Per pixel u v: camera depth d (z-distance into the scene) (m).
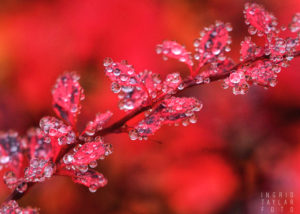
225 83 0.22
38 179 0.22
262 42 0.39
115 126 0.22
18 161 0.23
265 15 0.22
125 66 0.22
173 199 0.53
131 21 0.54
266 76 0.22
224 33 0.23
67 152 0.22
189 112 0.22
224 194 0.52
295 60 0.50
